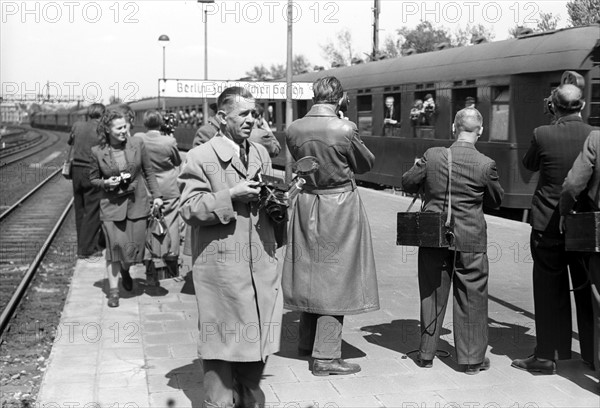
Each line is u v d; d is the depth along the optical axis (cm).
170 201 839
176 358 564
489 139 1423
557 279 517
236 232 415
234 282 411
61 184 2634
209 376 421
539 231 518
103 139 732
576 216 479
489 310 707
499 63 1398
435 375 521
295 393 486
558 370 532
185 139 3541
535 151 522
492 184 515
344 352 576
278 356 570
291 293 537
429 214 514
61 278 1020
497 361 552
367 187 2209
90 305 748
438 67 1627
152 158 830
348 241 523
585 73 1241
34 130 9069
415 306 728
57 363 554
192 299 770
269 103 2620
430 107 1656
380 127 1908
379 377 517
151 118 835
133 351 583
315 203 530
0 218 1623
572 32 1270
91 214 1031
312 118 529
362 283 530
